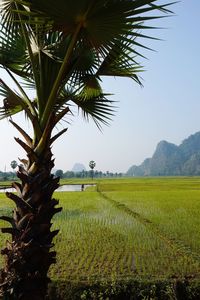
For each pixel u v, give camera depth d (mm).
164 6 3697
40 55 4723
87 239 13766
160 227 16625
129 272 9188
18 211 4270
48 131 4348
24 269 4090
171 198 35844
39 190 4270
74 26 4039
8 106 5836
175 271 9250
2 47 5176
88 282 7465
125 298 7129
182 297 7203
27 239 4152
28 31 4781
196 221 18609
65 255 11086
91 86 5828
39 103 4648
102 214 22469
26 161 4500
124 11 3727
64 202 32312
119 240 13539
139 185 74062
